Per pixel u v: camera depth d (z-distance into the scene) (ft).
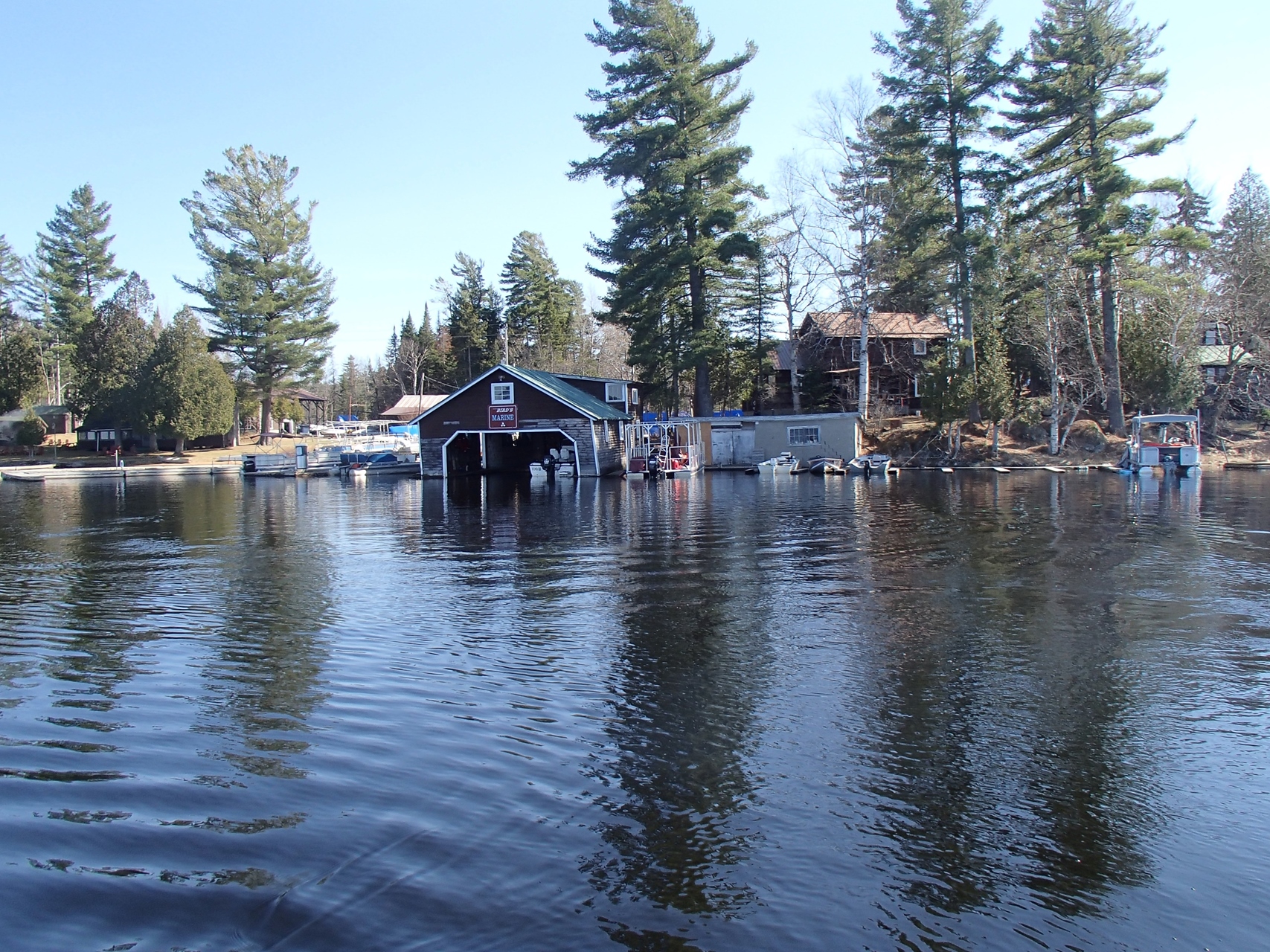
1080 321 159.02
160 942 15.79
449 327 289.12
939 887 17.88
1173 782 22.62
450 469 144.77
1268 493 94.07
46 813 20.59
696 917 16.75
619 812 20.86
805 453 148.97
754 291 185.88
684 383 215.92
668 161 151.12
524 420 139.23
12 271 275.18
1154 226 143.43
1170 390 144.46
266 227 209.15
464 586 48.08
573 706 28.14
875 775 22.95
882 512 80.48
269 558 59.52
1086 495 94.73
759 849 19.27
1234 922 16.76
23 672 32.17
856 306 157.48
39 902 16.92
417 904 17.03
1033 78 136.87
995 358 143.64
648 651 34.45
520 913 16.78
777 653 33.96
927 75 137.18
